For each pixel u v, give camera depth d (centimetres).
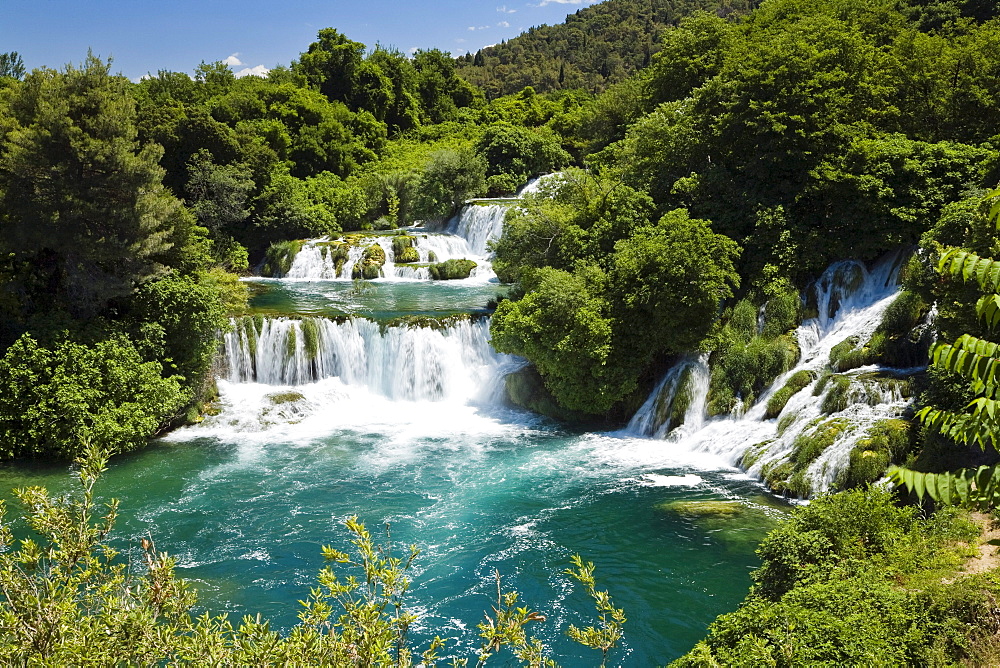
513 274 4056
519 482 2852
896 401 2672
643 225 3756
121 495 2750
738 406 3153
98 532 1036
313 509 2648
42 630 862
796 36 4247
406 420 3600
